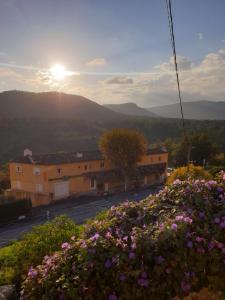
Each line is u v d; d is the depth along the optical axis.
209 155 71.25
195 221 4.83
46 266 4.82
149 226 4.83
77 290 4.36
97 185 51.50
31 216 39.25
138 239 4.48
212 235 4.66
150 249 4.41
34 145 130.75
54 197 46.97
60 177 47.66
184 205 5.17
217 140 100.75
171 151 81.12
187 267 4.40
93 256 4.52
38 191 47.38
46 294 4.48
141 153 54.22
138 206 5.56
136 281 4.33
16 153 124.69
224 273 4.50
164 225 4.59
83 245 4.68
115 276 4.38
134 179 56.00
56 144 133.88
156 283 4.31
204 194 5.36
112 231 5.19
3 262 9.35
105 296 4.37
